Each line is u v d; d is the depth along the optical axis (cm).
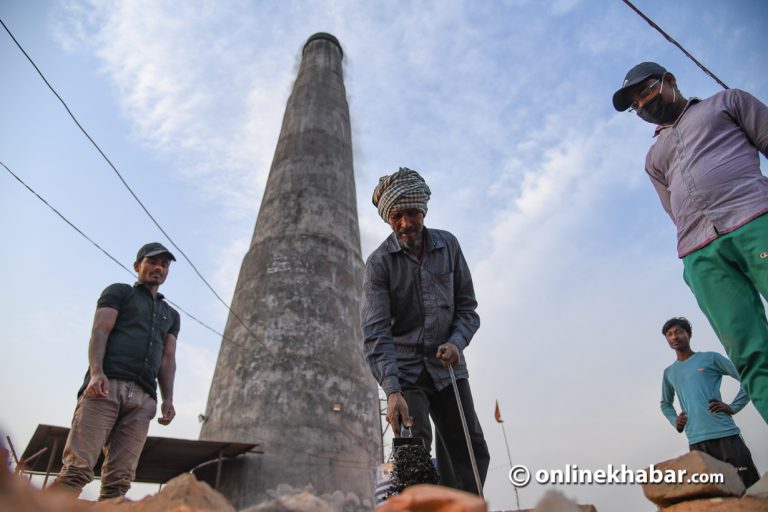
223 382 1184
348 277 1368
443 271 340
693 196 311
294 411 1101
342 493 1029
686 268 316
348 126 1775
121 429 421
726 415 455
